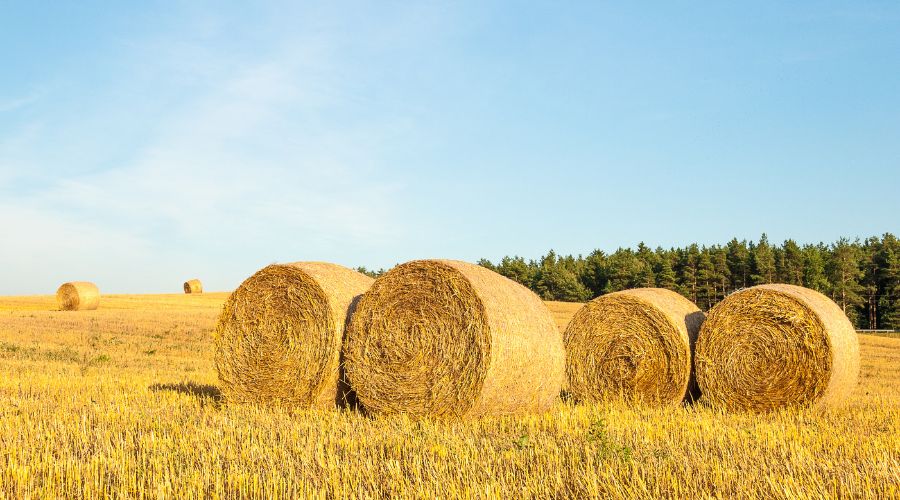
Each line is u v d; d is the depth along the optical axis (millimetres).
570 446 8141
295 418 10734
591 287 95125
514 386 10688
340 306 11797
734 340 12750
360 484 6609
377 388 11156
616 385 13703
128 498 6277
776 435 9430
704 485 6625
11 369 16750
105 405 11453
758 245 86375
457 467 7035
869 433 9844
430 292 10898
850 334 12797
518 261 97500
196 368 19531
